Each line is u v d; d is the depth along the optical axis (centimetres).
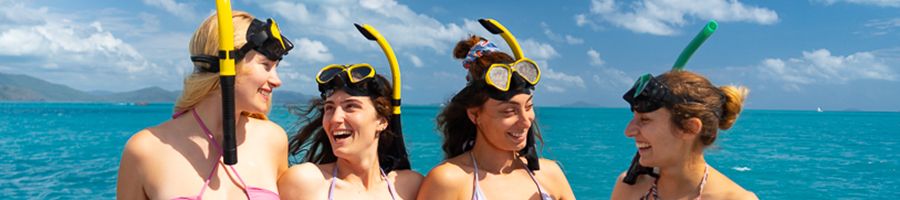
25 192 1435
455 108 372
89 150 2473
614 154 2294
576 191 1430
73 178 1641
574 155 2252
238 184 300
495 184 367
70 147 2616
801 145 2941
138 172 287
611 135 3597
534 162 379
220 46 273
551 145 2741
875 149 2753
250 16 296
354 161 339
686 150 296
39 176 1678
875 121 7906
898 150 2698
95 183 1559
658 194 318
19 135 3422
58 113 8069
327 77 331
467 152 380
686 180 303
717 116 289
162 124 303
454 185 358
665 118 289
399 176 370
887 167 1994
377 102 342
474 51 361
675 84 289
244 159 310
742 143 3028
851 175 1798
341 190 337
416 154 2177
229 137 279
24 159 2116
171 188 282
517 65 347
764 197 1453
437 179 358
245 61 287
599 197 1357
